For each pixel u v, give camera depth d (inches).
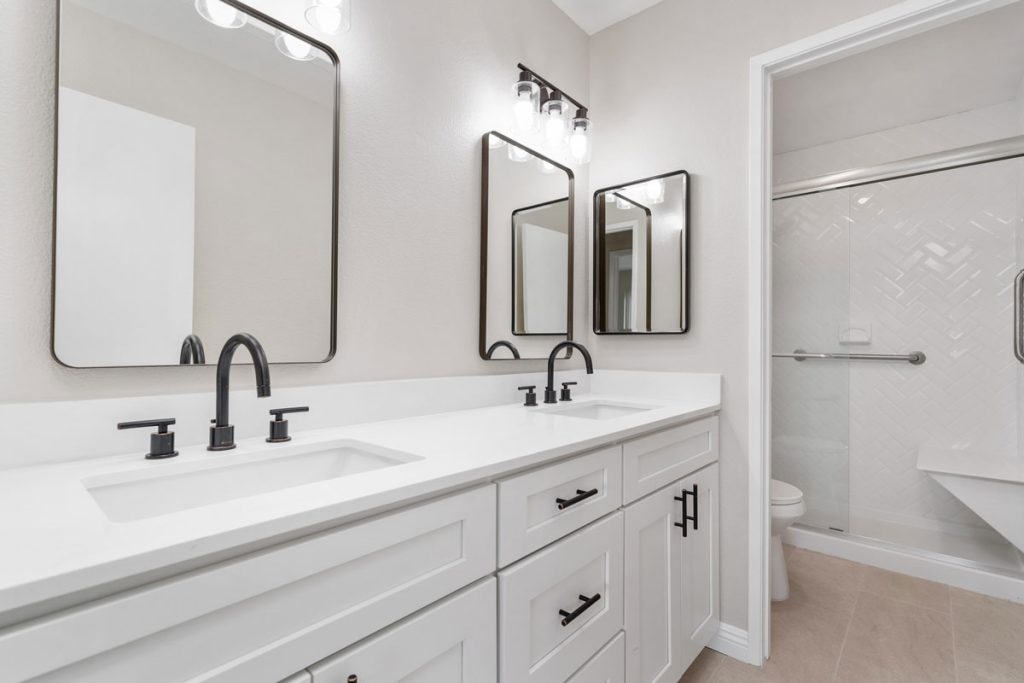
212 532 19.4
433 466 30.3
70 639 16.1
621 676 45.0
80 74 33.4
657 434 51.9
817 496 100.6
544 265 72.2
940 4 53.1
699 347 69.9
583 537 40.1
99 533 19.4
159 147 36.8
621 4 76.5
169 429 36.1
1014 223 92.4
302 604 22.4
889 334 104.2
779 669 62.5
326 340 46.2
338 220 47.5
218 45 40.2
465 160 61.1
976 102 94.0
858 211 107.9
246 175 41.4
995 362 94.1
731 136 67.6
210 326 39.1
